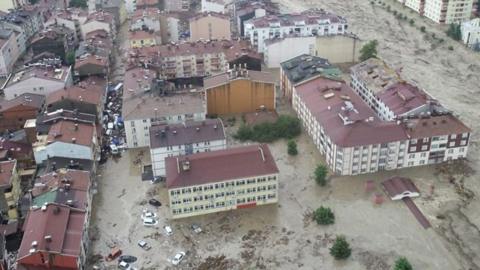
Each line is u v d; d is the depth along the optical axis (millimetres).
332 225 167500
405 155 192000
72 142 189625
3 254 147750
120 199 182875
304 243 160875
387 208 174750
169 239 163625
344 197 180625
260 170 171250
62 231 147750
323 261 153750
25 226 156625
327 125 196250
